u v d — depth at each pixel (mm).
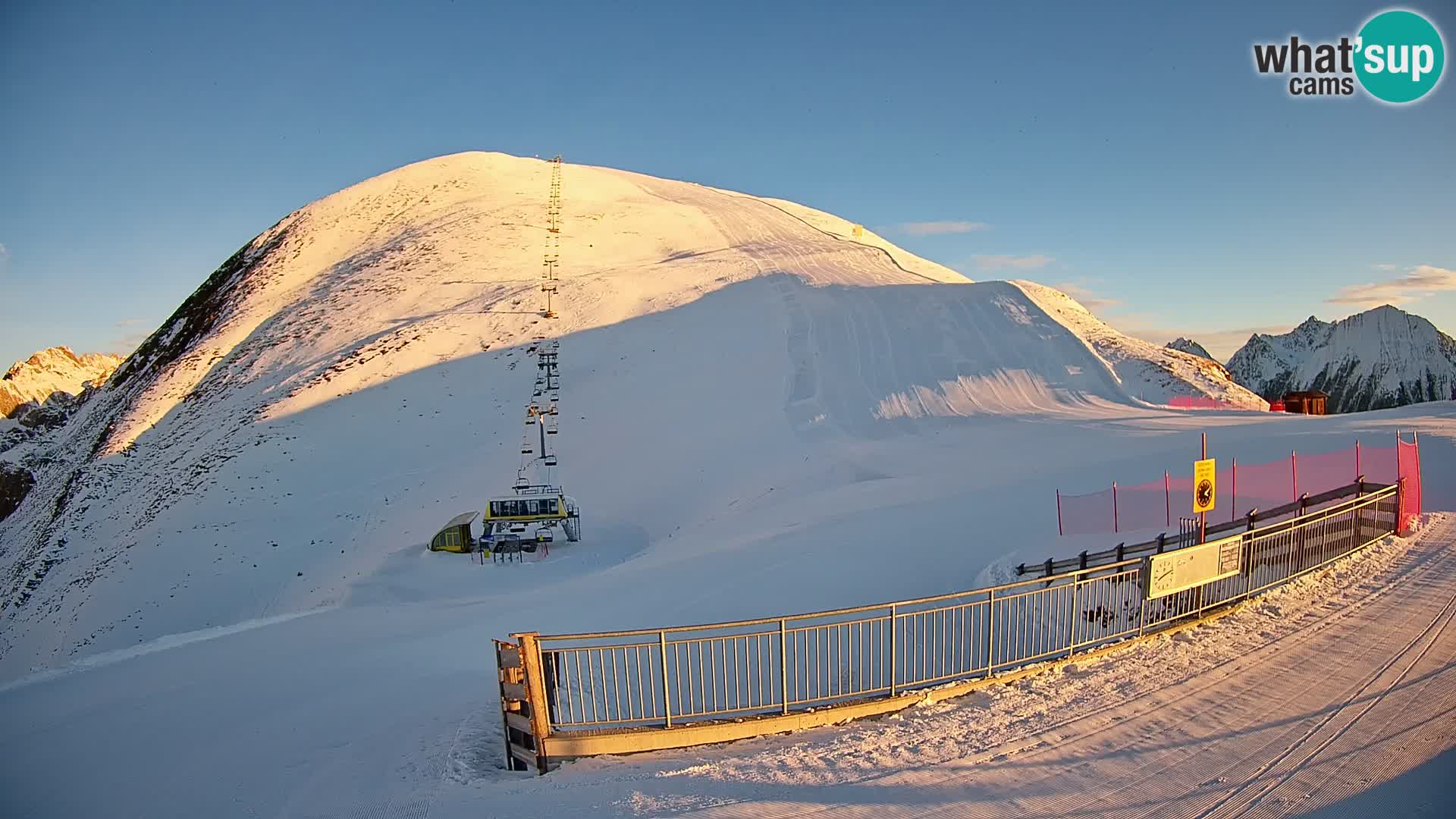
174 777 9297
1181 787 6594
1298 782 6574
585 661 12891
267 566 35688
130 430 58812
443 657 15148
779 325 54969
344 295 71250
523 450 44000
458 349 56438
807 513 28109
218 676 15523
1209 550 11156
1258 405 46812
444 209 90812
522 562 29953
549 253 75875
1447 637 9836
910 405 43938
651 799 6793
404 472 43031
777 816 6352
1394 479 22188
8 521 58812
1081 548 17531
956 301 56500
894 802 6531
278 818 7535
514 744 8336
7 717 13773
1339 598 11766
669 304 60875
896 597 15766
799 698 10695
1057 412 42156
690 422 44844
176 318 89312
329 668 15195
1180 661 9602
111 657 19781
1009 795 6570
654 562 24766
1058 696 8727
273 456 46469
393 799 7559
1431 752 6926
